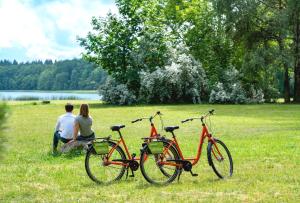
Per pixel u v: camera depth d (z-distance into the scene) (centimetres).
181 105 4506
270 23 4669
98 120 2742
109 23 5288
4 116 386
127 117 2975
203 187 884
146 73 4903
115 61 5166
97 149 927
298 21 4562
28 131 2109
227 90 4912
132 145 1541
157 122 2536
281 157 1234
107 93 5038
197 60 5191
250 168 1078
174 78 4800
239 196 809
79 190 872
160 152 913
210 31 5425
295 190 852
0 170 1080
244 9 4566
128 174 1011
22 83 19062
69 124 1403
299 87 4991
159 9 5647
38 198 809
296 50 4631
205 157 1251
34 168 1102
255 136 1772
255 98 4838
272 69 4625
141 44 5191
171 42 5559
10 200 796
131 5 5262
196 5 5638
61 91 17950
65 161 1213
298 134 1820
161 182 919
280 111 3362
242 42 4934
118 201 782
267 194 821
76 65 18238
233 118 2736
